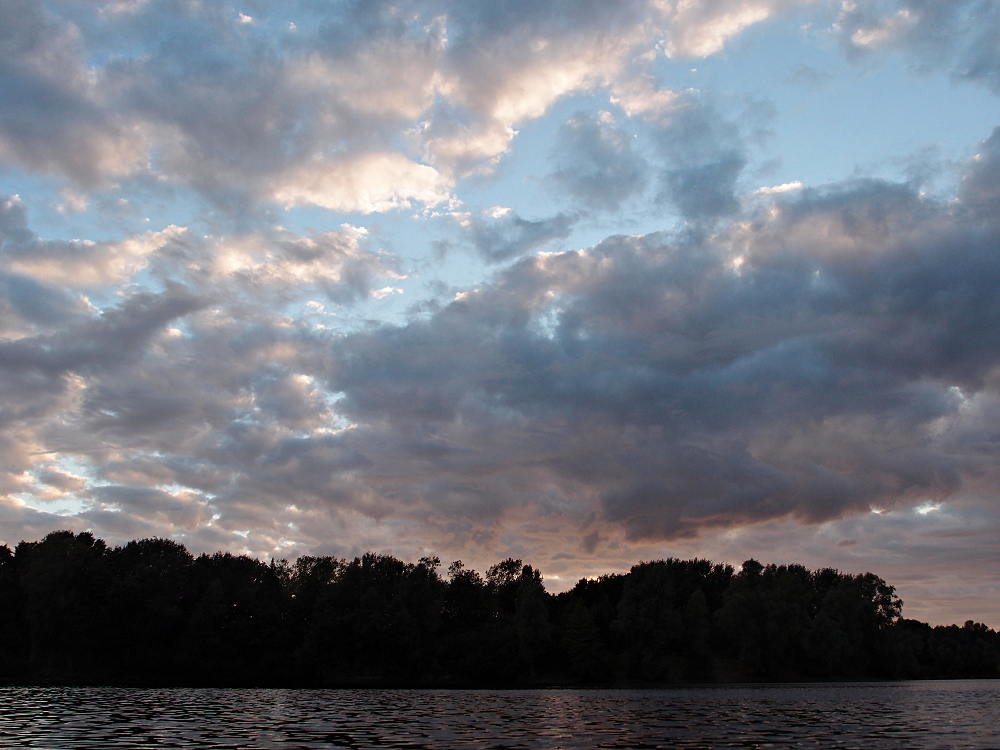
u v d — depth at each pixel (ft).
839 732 164.35
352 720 187.42
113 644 470.80
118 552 562.66
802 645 545.85
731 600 548.31
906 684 527.40
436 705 257.55
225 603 530.68
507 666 517.55
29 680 424.05
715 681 555.69
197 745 132.98
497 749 129.90
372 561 634.84
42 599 447.42
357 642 508.94
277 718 190.80
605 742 142.51
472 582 616.39
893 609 615.16
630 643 545.03
